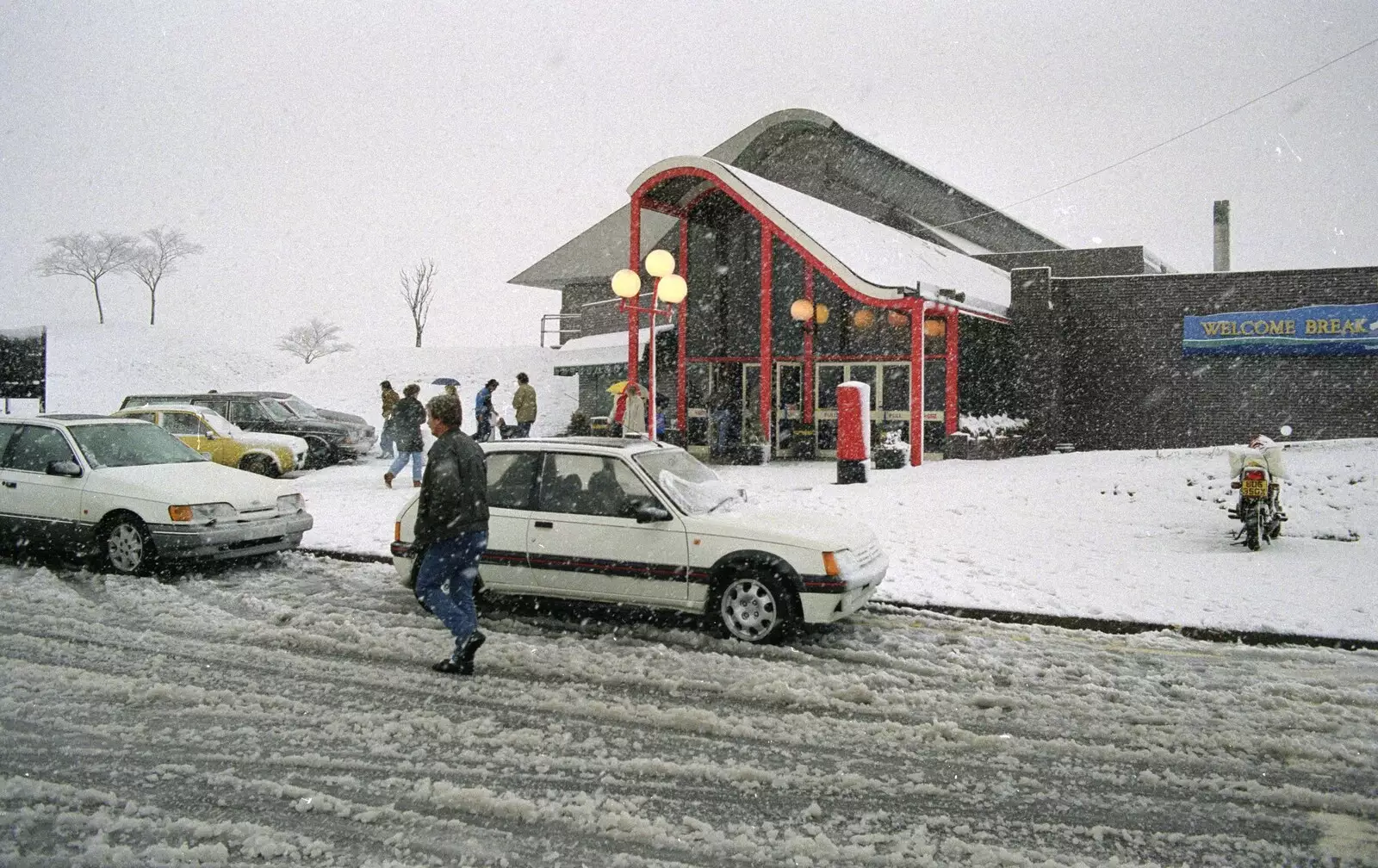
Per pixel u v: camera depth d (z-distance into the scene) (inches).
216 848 151.6
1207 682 245.3
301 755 191.8
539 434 1112.2
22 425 396.5
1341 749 199.0
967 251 1342.3
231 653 263.0
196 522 355.3
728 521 287.9
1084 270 1248.2
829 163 1310.3
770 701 229.5
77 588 342.3
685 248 934.4
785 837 159.6
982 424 863.1
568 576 298.0
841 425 624.4
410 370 1423.5
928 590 336.2
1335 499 472.1
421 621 299.6
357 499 581.9
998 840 160.1
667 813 169.0
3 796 170.6
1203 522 462.3
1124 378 934.4
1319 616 297.4
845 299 900.0
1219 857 155.2
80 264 2603.3
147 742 197.2
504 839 158.2
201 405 831.7
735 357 938.7
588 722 213.2
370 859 150.3
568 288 1524.4
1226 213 1282.0
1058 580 350.6
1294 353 868.6
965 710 224.5
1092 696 234.4
